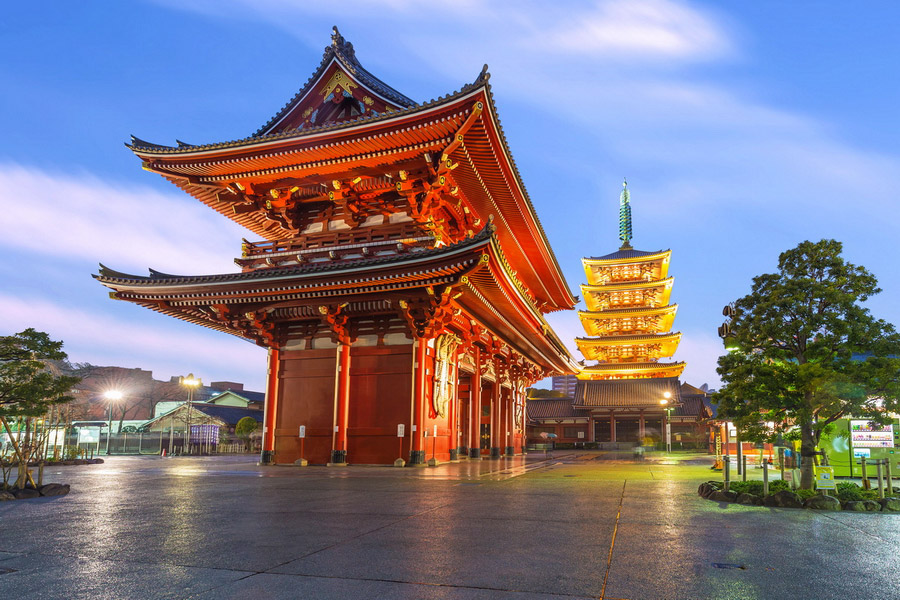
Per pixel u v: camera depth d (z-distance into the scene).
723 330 18.88
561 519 12.77
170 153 33.41
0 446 32.34
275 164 33.44
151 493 18.33
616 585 7.41
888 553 9.47
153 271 34.50
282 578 7.73
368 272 30.31
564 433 93.94
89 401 96.19
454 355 38.38
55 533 11.10
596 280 97.75
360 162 32.62
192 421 77.81
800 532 11.37
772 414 17.94
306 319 35.22
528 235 44.16
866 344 16.67
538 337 47.94
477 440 43.31
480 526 11.82
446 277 29.84
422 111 28.86
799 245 17.91
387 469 29.95
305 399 34.72
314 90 36.53
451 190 34.34
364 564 8.50
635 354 96.31
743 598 6.90
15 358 18.38
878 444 25.72
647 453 68.56
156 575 7.89
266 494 17.94
